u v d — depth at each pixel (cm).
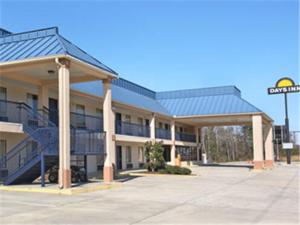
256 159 3903
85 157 2267
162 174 2973
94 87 2948
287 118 5050
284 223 1100
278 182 2475
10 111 2202
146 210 1309
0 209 1264
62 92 1852
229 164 5484
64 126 1831
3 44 2242
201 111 4341
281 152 7312
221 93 4597
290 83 4975
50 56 1864
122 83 4069
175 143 4512
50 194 1661
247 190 1991
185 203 1491
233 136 8544
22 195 1600
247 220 1144
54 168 2053
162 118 4344
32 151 2070
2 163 2067
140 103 3788
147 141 3378
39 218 1123
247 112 4028
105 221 1100
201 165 5003
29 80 2270
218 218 1172
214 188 2075
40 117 2219
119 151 3581
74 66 2005
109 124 2269
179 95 4816
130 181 2433
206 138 7800
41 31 2205
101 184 2066
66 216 1164
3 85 2169
